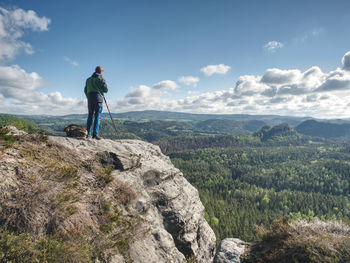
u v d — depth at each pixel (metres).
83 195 4.82
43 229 3.48
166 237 6.11
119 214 5.16
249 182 179.25
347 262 4.65
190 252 7.39
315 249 5.20
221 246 7.91
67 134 7.66
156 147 11.06
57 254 3.23
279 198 123.12
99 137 8.04
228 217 85.50
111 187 5.90
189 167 194.50
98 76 7.61
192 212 8.54
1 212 3.26
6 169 3.88
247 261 6.61
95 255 3.83
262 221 87.12
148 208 6.68
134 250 4.65
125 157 7.66
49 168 4.64
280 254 5.85
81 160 6.11
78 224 4.01
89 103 7.71
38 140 5.67
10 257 2.85
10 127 5.93
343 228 6.10
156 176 8.21
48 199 3.91
